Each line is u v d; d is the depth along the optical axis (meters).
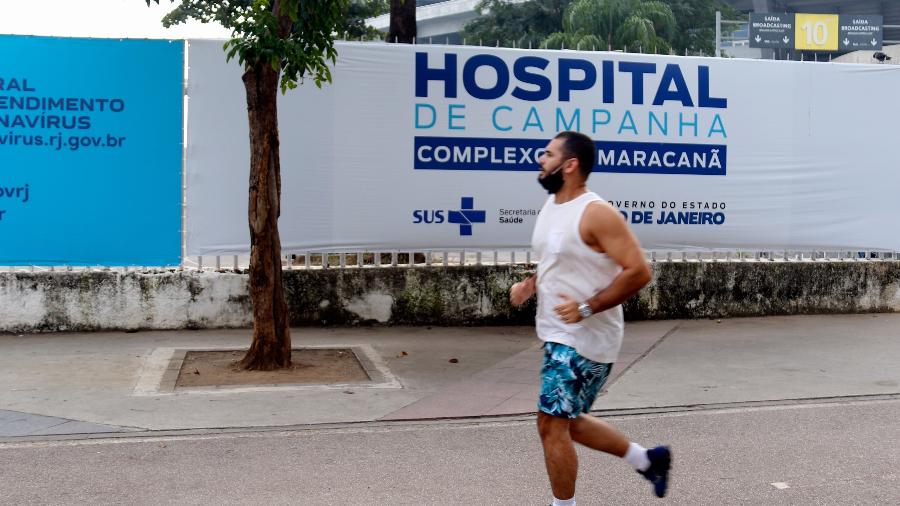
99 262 9.70
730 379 7.98
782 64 11.23
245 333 9.72
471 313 10.50
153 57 9.70
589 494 5.04
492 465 5.57
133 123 9.69
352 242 10.23
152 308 9.75
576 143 4.22
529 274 10.62
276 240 8.11
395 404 7.06
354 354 8.83
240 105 9.81
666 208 11.02
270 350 8.11
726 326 10.62
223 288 9.88
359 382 7.73
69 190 9.62
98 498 4.93
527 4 43.34
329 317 10.17
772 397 7.37
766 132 11.25
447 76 10.34
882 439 6.16
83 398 7.07
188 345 9.08
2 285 9.48
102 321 9.67
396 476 5.34
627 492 5.07
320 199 10.12
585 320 4.16
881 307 11.68
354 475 5.36
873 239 11.62
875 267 11.63
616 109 10.80
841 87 11.43
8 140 9.50
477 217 10.50
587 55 10.69
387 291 10.30
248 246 9.91
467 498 4.96
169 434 6.22
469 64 10.39
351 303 10.22
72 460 5.61
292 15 7.56
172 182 9.77
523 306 10.61
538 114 10.59
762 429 6.43
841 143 11.46
